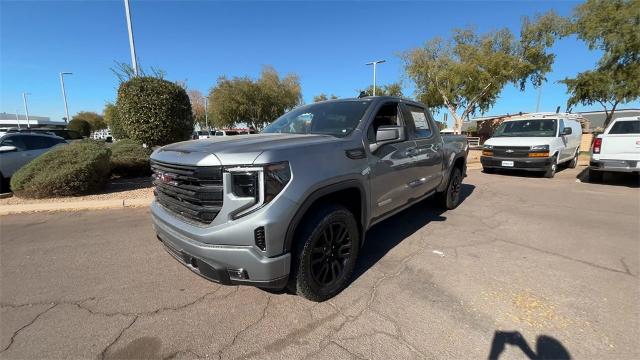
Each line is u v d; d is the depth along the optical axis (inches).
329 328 100.2
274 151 96.0
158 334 98.7
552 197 279.0
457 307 110.1
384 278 130.8
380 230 190.5
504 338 94.4
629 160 313.4
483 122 1267.2
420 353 89.1
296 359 87.7
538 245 165.3
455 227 195.3
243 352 90.7
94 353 90.9
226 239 92.6
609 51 789.2
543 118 414.9
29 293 122.8
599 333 96.0
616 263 143.4
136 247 167.9
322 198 114.8
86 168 278.4
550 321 102.0
